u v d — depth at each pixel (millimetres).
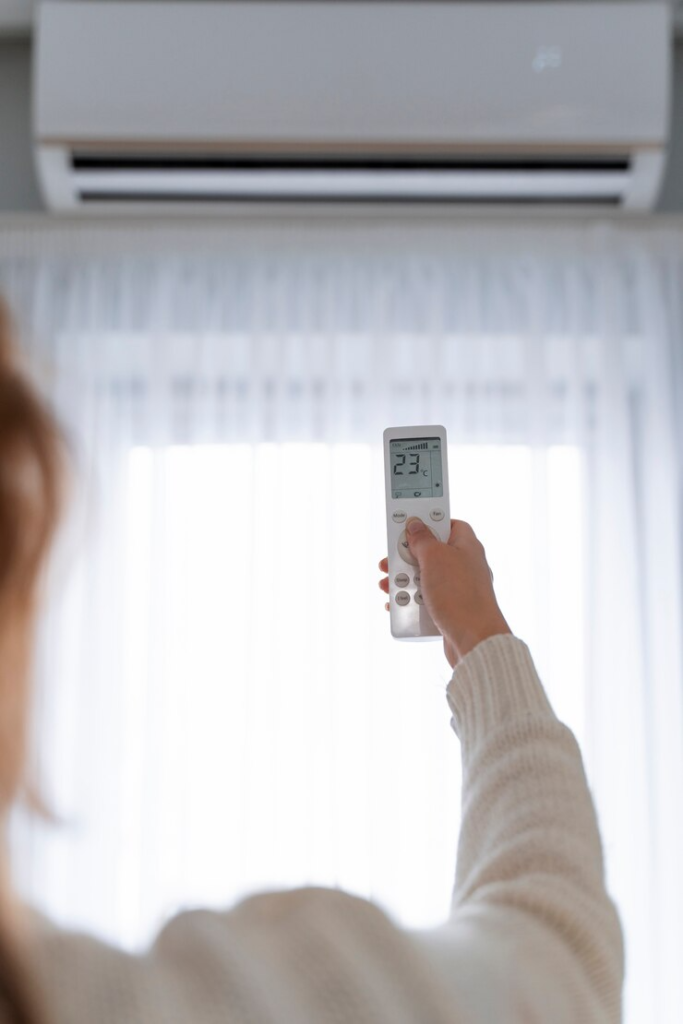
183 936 323
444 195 2160
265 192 2145
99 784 1960
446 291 2213
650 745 2043
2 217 2184
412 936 363
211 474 2113
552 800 480
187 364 2178
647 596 2111
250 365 2150
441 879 1957
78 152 2086
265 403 2152
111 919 1920
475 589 640
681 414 2168
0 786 280
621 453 2127
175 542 2092
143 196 2150
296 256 2207
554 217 2227
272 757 1991
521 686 557
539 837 459
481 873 456
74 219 2201
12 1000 265
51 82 2023
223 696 2021
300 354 2189
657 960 1939
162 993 297
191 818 1979
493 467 2135
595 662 2035
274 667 2021
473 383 2174
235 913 348
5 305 318
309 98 2031
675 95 2295
